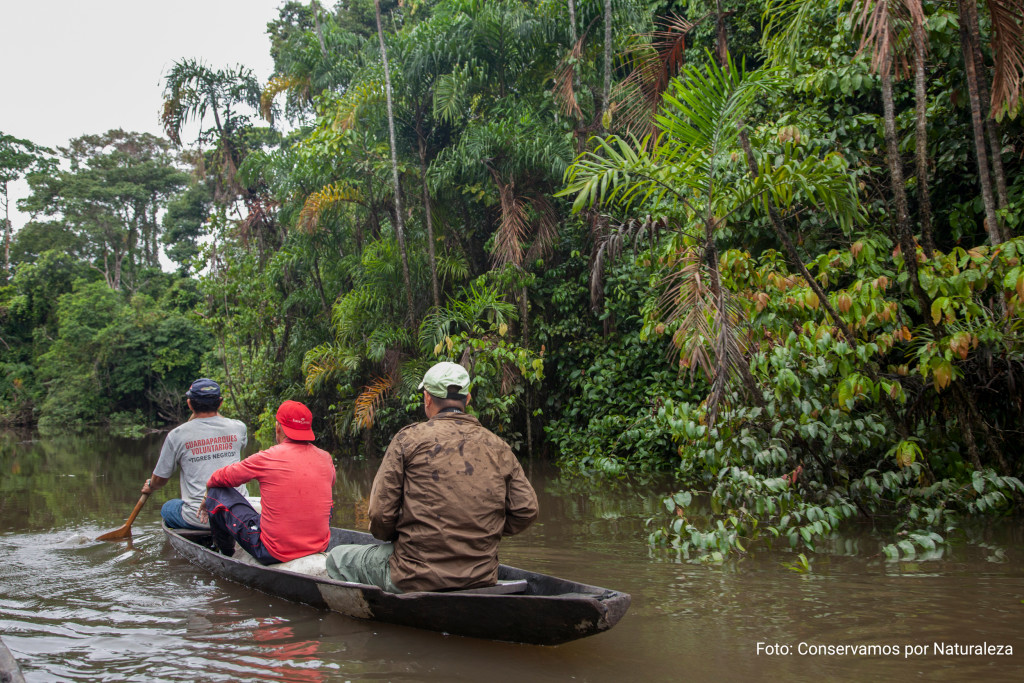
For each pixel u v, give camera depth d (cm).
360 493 818
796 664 289
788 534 475
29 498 827
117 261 4459
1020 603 360
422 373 1007
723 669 286
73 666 303
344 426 1162
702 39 1112
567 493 759
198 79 1565
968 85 547
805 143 639
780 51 685
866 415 563
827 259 559
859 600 371
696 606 368
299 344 1372
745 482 517
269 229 1562
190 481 532
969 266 545
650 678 279
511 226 966
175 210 3984
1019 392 551
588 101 1047
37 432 2855
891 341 528
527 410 1048
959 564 438
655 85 651
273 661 305
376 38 1136
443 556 336
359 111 1089
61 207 4403
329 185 1134
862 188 647
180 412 3131
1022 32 480
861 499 581
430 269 1079
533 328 1062
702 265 514
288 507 427
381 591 343
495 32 1016
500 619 316
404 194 1134
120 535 585
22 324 3716
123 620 371
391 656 309
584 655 305
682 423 548
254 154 1342
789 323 566
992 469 540
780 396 530
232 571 444
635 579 423
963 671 279
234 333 1708
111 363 3203
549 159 967
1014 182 620
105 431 2802
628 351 967
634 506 672
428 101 1082
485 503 344
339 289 1309
